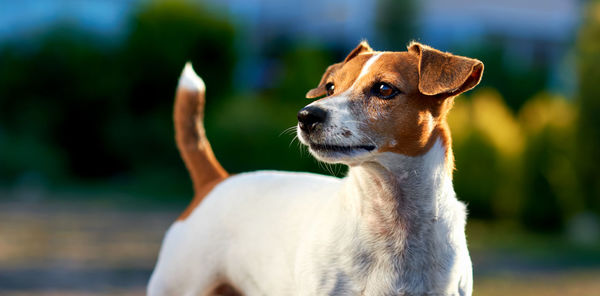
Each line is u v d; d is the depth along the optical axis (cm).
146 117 1480
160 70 1460
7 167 1366
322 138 277
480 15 2059
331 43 2125
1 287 599
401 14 2005
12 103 1463
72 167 1473
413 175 280
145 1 1481
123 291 612
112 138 1455
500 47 1797
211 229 340
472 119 1184
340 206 289
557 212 1170
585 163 1176
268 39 2336
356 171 287
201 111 389
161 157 1469
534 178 1167
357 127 279
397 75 285
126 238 859
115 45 1484
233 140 1215
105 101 1459
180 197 1283
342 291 280
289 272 301
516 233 1136
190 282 343
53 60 1439
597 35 1216
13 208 1057
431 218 280
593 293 705
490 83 1688
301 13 2389
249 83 1934
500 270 813
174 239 356
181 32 1464
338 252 280
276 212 321
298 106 1258
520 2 2164
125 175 1494
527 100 1712
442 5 2091
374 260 279
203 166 383
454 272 280
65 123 1465
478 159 1168
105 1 1630
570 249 1010
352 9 2173
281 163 1188
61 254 747
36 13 1588
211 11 1511
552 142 1163
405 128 282
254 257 319
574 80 1227
